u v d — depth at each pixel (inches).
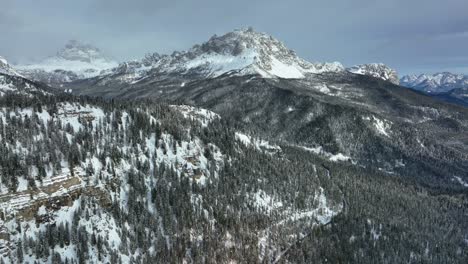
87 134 7618.1
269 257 7696.9
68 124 7623.0
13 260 5644.7
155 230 6993.1
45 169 6624.0
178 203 7529.5
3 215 5851.4
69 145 7130.9
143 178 7559.1
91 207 6722.4
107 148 7637.8
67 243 6117.1
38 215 6156.5
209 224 7588.6
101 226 6589.6
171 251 6811.0
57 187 6520.7
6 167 6264.8
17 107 7864.2
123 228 6707.7
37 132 7194.9
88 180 6909.5
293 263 7682.1
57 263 5797.2
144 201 7322.8
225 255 7229.3
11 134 6855.3
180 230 7258.9
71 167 6845.5
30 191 6240.2
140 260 6481.3
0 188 6067.9
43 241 5910.4
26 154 6717.5
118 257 6328.7
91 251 6215.6
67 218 6407.5
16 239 5797.2
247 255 7396.7
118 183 7303.2
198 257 6939.0
